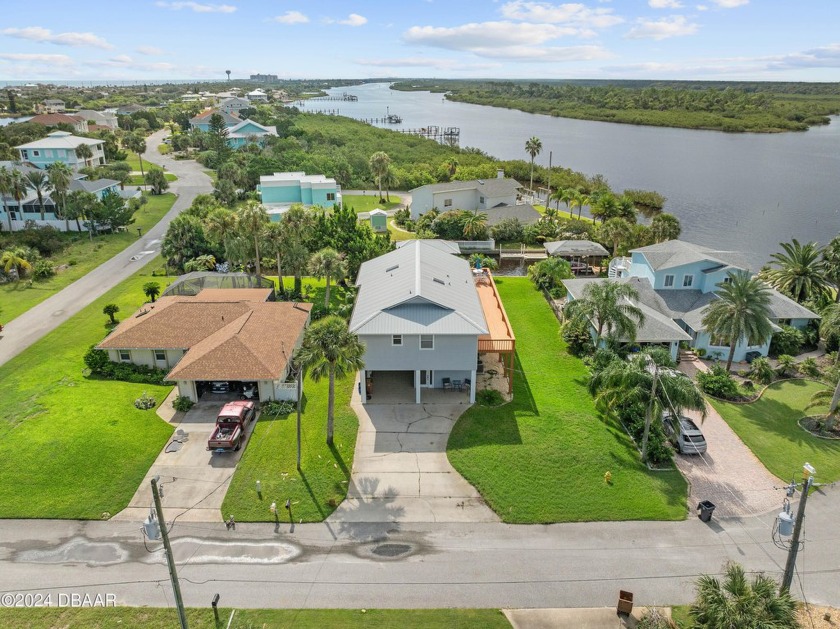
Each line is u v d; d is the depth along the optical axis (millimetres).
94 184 88188
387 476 30609
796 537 20000
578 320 41469
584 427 34875
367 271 47688
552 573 24453
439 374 39500
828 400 36156
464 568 24672
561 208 100812
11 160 98312
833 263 50406
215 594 23328
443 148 150250
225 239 54906
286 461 31672
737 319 39469
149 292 53375
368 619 22156
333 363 31266
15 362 42594
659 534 26672
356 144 147500
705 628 19016
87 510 27891
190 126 172000
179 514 27812
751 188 119500
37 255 64000
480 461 31625
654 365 32250
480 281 52812
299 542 26156
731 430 35156
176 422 35312
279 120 173500
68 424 34219
